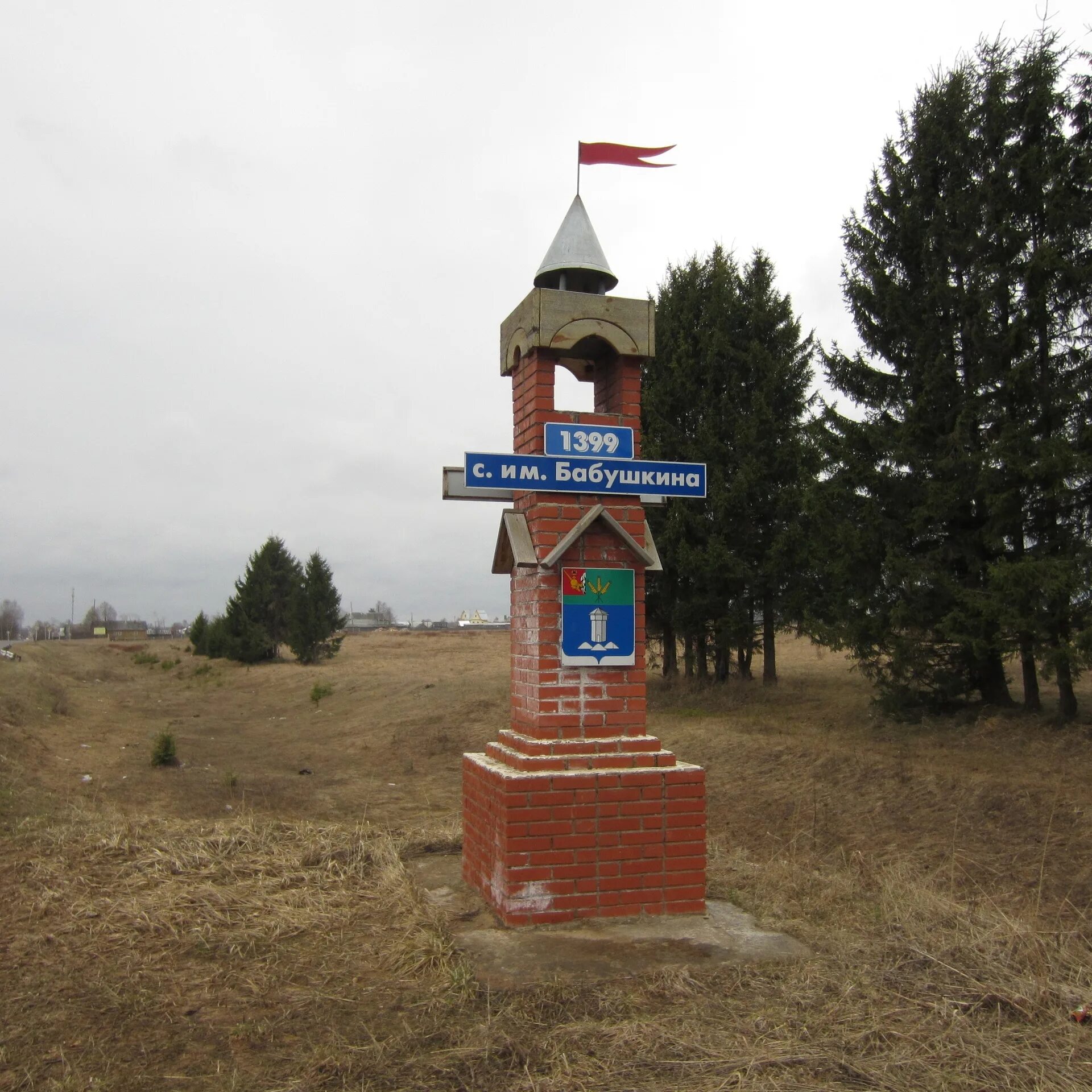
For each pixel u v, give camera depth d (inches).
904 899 235.9
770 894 243.6
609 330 228.4
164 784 538.6
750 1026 159.9
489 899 221.6
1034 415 507.5
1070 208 497.0
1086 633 439.5
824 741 549.3
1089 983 183.3
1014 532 518.0
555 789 209.6
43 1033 158.9
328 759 681.6
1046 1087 140.1
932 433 551.2
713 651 819.4
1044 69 519.5
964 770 443.8
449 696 867.4
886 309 579.2
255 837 288.4
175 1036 157.8
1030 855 341.1
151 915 217.2
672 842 216.4
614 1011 166.1
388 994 174.9
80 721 845.8
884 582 563.5
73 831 300.5
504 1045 151.9
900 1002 170.7
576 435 225.3
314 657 1545.3
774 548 727.7
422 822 438.9
